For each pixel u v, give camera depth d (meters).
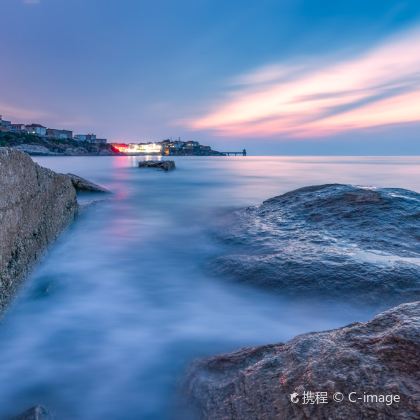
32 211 7.00
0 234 5.17
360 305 5.05
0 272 5.13
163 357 4.55
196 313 5.69
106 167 52.25
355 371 2.42
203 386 3.17
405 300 4.97
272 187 26.22
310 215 10.25
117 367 4.41
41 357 4.62
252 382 2.78
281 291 5.66
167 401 3.71
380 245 7.39
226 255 7.89
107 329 5.28
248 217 11.74
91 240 10.27
